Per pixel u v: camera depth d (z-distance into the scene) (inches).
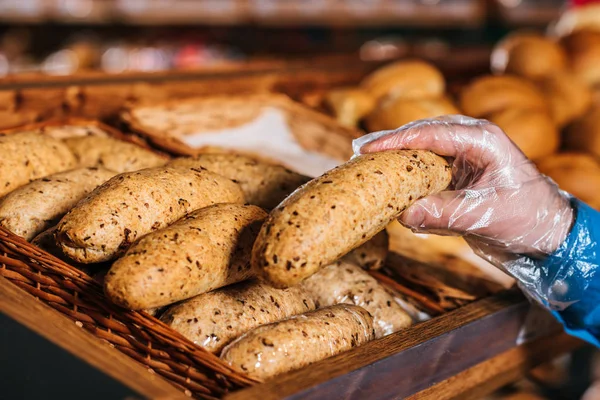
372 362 37.0
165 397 32.8
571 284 46.6
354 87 97.3
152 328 36.9
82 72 80.9
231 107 74.1
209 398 36.1
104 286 36.3
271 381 34.4
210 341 38.6
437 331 41.8
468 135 42.7
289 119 74.4
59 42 157.8
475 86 79.6
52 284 40.3
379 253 51.1
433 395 42.9
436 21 175.8
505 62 91.4
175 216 42.2
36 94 67.7
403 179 38.1
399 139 41.1
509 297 48.8
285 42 177.5
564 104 82.0
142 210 40.8
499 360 49.4
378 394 38.1
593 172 67.4
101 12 141.8
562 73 85.0
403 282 53.6
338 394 35.5
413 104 74.7
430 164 40.2
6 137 52.1
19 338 36.1
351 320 40.7
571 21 106.4
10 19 138.2
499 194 43.6
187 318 39.1
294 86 91.7
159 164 58.9
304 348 37.4
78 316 39.6
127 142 62.1
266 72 92.1
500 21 182.2
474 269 55.4
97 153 57.9
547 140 73.0
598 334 49.3
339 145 71.7
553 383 66.0
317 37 182.5
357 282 47.0
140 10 143.6
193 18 148.5
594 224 46.6
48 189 47.6
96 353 35.8
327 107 83.5
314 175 63.5
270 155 68.0
